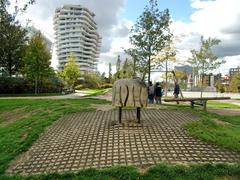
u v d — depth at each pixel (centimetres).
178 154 728
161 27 2261
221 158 706
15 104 1883
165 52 2838
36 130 1002
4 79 3931
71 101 1842
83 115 1217
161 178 617
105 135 884
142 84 983
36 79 3934
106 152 765
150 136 855
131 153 746
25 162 764
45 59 3988
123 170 650
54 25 13900
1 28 2178
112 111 1291
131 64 2503
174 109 1398
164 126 961
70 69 6456
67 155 774
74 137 895
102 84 9056
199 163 674
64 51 13200
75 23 13088
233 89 6278
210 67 3831
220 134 880
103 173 650
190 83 6406
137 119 1005
